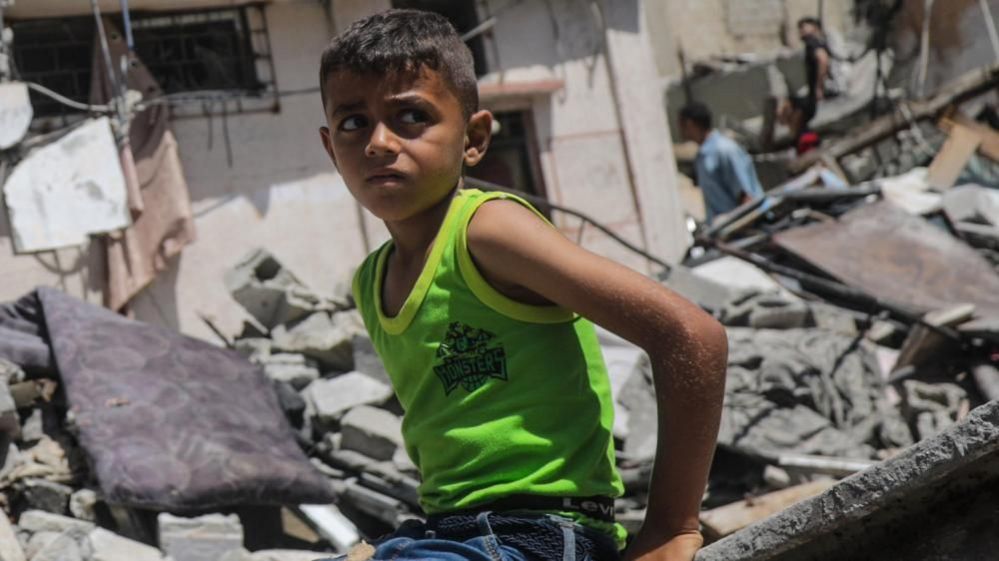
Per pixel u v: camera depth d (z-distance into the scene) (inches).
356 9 588.4
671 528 98.2
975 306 448.5
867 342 422.3
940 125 628.1
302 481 327.6
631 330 96.5
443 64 104.8
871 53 897.5
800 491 315.0
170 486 310.5
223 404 344.2
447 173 104.7
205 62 571.2
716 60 976.9
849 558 102.3
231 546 308.0
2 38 500.7
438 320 104.2
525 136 629.6
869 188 516.4
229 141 571.8
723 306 438.6
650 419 365.7
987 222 531.2
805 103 815.1
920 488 93.5
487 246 101.6
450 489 104.0
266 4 578.9
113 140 513.3
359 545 107.7
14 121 489.7
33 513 308.2
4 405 321.1
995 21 840.9
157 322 554.3
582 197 629.6
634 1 648.4
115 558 296.2
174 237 544.1
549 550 101.1
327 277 577.9
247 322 402.9
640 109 642.8
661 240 641.0
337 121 105.1
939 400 406.0
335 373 387.5
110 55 548.4
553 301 101.2
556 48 629.9
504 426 102.7
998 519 96.2
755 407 374.6
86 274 538.3
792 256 488.1
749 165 540.1
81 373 334.6
